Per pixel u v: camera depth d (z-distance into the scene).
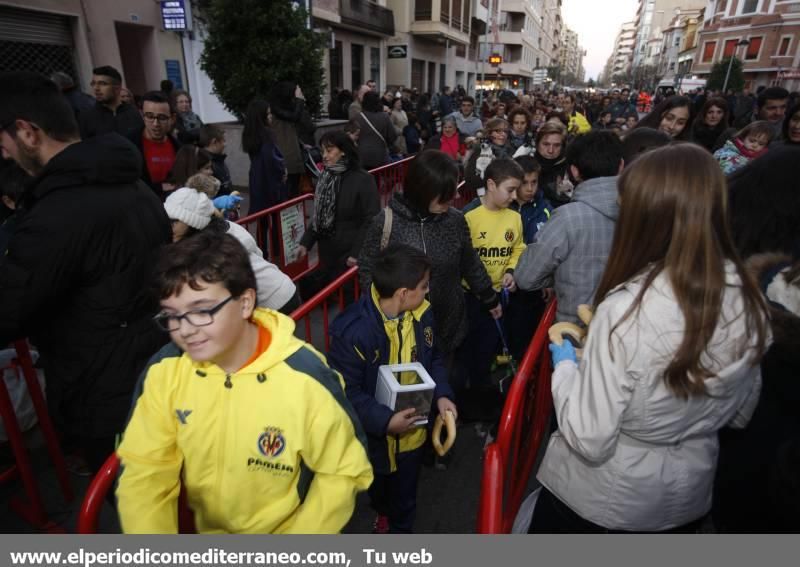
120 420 1.75
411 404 1.78
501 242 2.89
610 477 1.22
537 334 2.08
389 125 7.64
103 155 1.58
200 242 1.07
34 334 1.71
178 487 1.27
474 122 8.81
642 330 1.04
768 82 44.94
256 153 5.21
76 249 1.53
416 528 2.36
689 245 1.02
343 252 3.77
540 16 73.50
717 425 1.17
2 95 1.56
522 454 2.33
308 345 1.26
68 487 2.40
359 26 19.56
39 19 8.16
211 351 1.08
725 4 49.12
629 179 1.14
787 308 1.28
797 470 1.04
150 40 10.31
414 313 2.01
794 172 1.47
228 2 8.36
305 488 1.28
